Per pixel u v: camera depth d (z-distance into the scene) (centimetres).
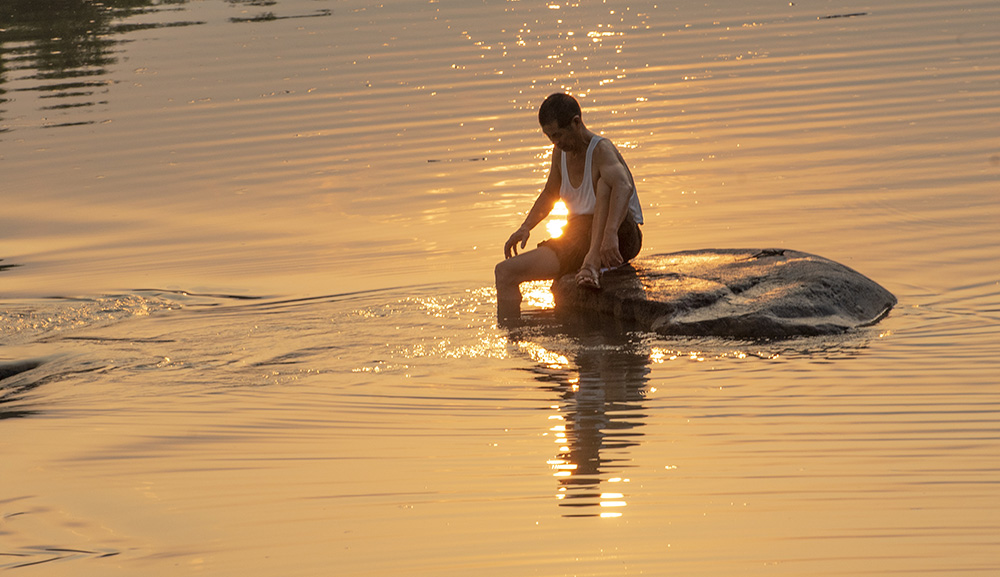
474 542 1499
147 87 5381
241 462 1816
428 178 3853
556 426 1919
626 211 2634
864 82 4809
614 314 2528
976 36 5469
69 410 2086
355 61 5612
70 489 1730
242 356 2350
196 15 6894
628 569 1407
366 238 3266
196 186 3953
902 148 3869
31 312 2741
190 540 1538
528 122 4488
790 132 4159
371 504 1633
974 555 1409
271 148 4350
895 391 1994
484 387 2130
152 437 1936
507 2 6825
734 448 1786
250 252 3203
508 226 3319
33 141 4650
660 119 4422
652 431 1878
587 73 5181
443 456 1811
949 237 2948
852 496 1595
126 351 2411
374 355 2331
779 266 2591
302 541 1524
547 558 1444
